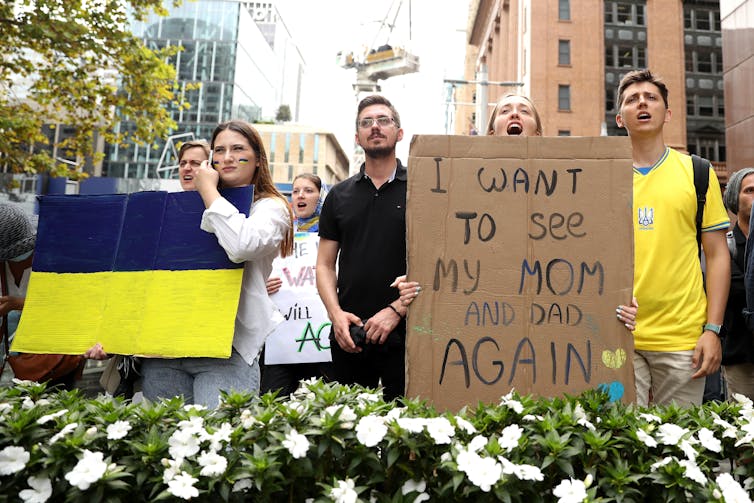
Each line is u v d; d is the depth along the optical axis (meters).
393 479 2.02
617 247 2.64
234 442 1.98
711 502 1.93
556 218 2.68
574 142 2.72
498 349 2.59
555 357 2.57
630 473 2.05
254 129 3.13
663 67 40.31
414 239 2.67
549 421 2.09
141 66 11.39
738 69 23.83
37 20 10.34
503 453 1.96
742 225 4.00
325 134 103.25
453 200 2.70
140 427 2.15
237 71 83.25
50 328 2.94
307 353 4.69
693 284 3.17
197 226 2.87
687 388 3.11
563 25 39.72
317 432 1.94
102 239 3.00
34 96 12.99
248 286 2.91
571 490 1.87
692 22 41.47
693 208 3.21
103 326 2.88
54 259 3.03
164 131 12.28
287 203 3.14
